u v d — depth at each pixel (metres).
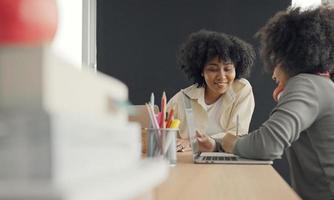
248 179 0.86
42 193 0.22
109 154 0.34
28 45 0.27
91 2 3.12
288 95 1.23
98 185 0.26
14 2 0.31
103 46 3.15
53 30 0.34
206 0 3.08
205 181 0.82
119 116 0.40
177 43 3.10
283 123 1.17
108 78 0.39
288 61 1.38
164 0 3.11
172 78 3.10
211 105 2.22
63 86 0.28
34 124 0.24
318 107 1.21
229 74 2.20
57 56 0.27
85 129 0.29
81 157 0.28
